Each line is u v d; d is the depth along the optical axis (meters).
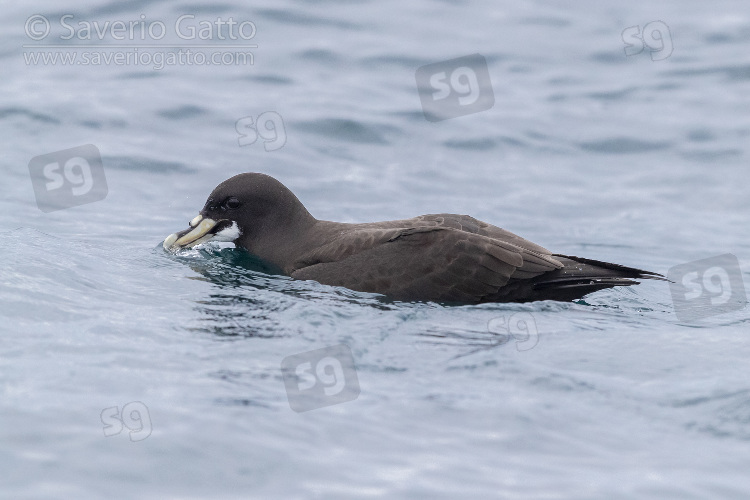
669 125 20.91
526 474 8.52
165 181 18.20
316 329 11.58
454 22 25.23
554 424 9.45
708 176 19.27
